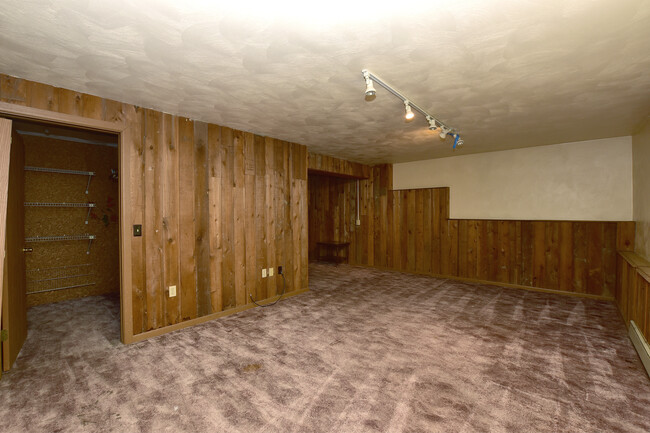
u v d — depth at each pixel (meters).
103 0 1.41
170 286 3.11
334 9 1.49
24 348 2.69
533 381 2.16
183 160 3.23
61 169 4.26
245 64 2.07
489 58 2.01
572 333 3.03
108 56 1.95
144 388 2.08
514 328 3.15
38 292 4.05
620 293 3.75
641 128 3.66
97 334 3.01
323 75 2.24
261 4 1.45
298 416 1.79
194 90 2.52
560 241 4.59
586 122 3.51
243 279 3.79
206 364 2.40
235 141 3.73
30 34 1.70
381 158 5.87
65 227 4.30
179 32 1.69
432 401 1.93
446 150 5.11
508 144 4.70
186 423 1.74
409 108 2.71
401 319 3.41
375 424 1.72
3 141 2.22
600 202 4.37
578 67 2.14
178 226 3.18
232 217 3.69
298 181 4.58
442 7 1.48
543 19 1.58
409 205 6.17
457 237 5.57
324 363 2.41
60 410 1.85
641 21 1.60
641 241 3.58
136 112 2.88
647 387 2.09
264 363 2.41
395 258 6.37
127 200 2.81
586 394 2.01
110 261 4.72
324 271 6.27
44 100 2.37
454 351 2.62
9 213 2.41
